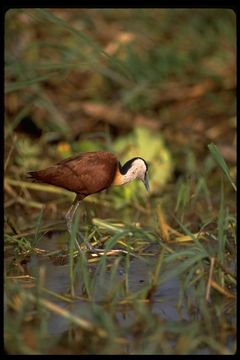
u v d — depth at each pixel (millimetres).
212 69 16219
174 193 13148
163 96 15758
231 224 9961
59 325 7773
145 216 12242
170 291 8688
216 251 9758
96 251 10000
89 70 15523
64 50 14266
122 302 8258
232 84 16000
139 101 15633
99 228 10742
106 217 12148
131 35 15938
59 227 11484
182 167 14281
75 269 9016
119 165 10914
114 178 10781
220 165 9070
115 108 15250
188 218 11867
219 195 13008
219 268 8469
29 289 8711
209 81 16016
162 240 10570
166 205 12555
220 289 8344
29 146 13891
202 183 12242
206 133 14961
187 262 8195
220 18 17188
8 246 10453
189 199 12125
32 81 12492
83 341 7434
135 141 13953
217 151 9070
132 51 15695
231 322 7848
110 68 15273
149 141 13805
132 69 15359
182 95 15797
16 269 9531
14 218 12086
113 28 16609
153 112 15758
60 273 9359
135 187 13047
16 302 8195
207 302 8156
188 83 16094
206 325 7770
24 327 7668
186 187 12125
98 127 15000
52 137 14305
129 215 12273
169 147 14719
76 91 15727
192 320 7887
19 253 10094
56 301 8352
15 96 14281
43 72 14836
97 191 10656
